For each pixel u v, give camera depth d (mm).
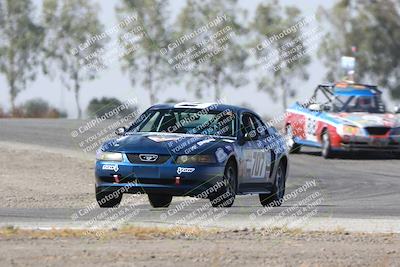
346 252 31422
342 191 64438
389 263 29625
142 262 28125
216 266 27875
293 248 32000
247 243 32969
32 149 90750
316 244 33312
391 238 35844
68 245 31234
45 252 29391
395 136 87938
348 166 83562
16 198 56469
